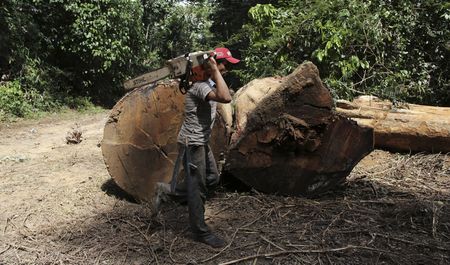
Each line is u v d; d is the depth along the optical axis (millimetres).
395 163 5801
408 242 3660
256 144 4387
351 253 3510
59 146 7926
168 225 4051
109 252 3645
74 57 14047
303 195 4676
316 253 3521
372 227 3924
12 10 11812
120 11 13508
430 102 7699
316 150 4516
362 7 7230
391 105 6453
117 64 14242
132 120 4535
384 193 4809
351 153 4586
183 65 3580
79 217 4387
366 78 7066
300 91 4250
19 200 4953
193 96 3537
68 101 12992
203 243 3711
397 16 7531
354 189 4941
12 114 11047
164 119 4512
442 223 3994
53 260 3557
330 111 4375
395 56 7508
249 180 4566
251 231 3898
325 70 7312
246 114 4586
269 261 3461
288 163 4516
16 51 11906
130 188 4637
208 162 3721
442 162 5715
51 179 5762
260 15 8242
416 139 5938
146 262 3494
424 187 5004
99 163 6539
